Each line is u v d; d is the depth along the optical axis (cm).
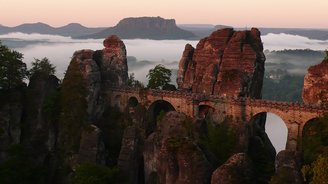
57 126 12075
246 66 11894
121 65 13238
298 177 7875
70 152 11581
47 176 11506
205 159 8788
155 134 10688
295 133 9994
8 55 12325
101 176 10012
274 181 7969
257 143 10844
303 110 9850
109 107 12862
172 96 11625
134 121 12025
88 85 12206
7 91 12194
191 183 8612
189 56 13925
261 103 10469
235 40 12331
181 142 9069
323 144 8831
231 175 8050
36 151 11800
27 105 12262
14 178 10706
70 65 12500
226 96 11200
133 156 10894
